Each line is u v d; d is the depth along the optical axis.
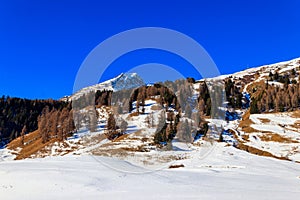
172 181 17.53
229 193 13.99
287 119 72.44
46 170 18.44
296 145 53.12
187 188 15.52
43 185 15.18
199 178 20.42
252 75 146.62
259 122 70.88
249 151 50.09
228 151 41.59
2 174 17.55
